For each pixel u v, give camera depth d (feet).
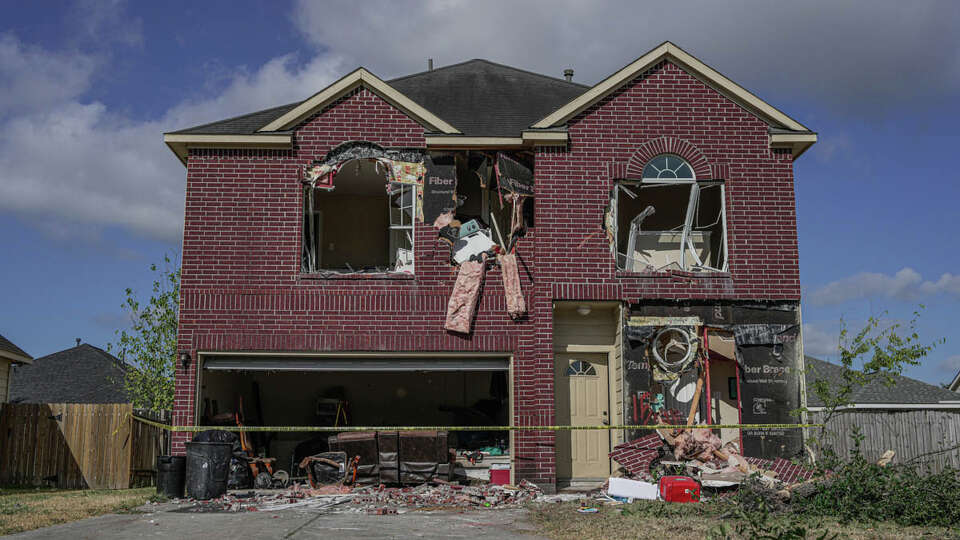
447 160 51.75
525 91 60.54
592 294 49.73
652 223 58.85
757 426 48.06
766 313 50.01
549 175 50.65
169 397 73.05
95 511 38.88
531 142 50.78
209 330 49.37
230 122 52.49
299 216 50.72
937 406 83.15
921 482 35.50
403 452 48.29
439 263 50.85
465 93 59.82
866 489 35.63
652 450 46.70
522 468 48.83
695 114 51.47
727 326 49.65
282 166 51.08
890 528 32.12
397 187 51.88
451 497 43.42
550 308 49.65
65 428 61.16
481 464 53.98
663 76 51.75
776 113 51.39
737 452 46.73
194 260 49.90
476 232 51.39
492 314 50.55
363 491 45.83
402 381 64.85
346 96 51.93
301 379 64.08
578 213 50.44
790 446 48.16
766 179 51.21
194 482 44.04
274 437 61.36
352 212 65.77
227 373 55.98
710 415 49.37
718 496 39.93
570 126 51.11
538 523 35.27
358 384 64.59
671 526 32.07
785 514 35.19
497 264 51.16
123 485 60.29
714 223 55.62
